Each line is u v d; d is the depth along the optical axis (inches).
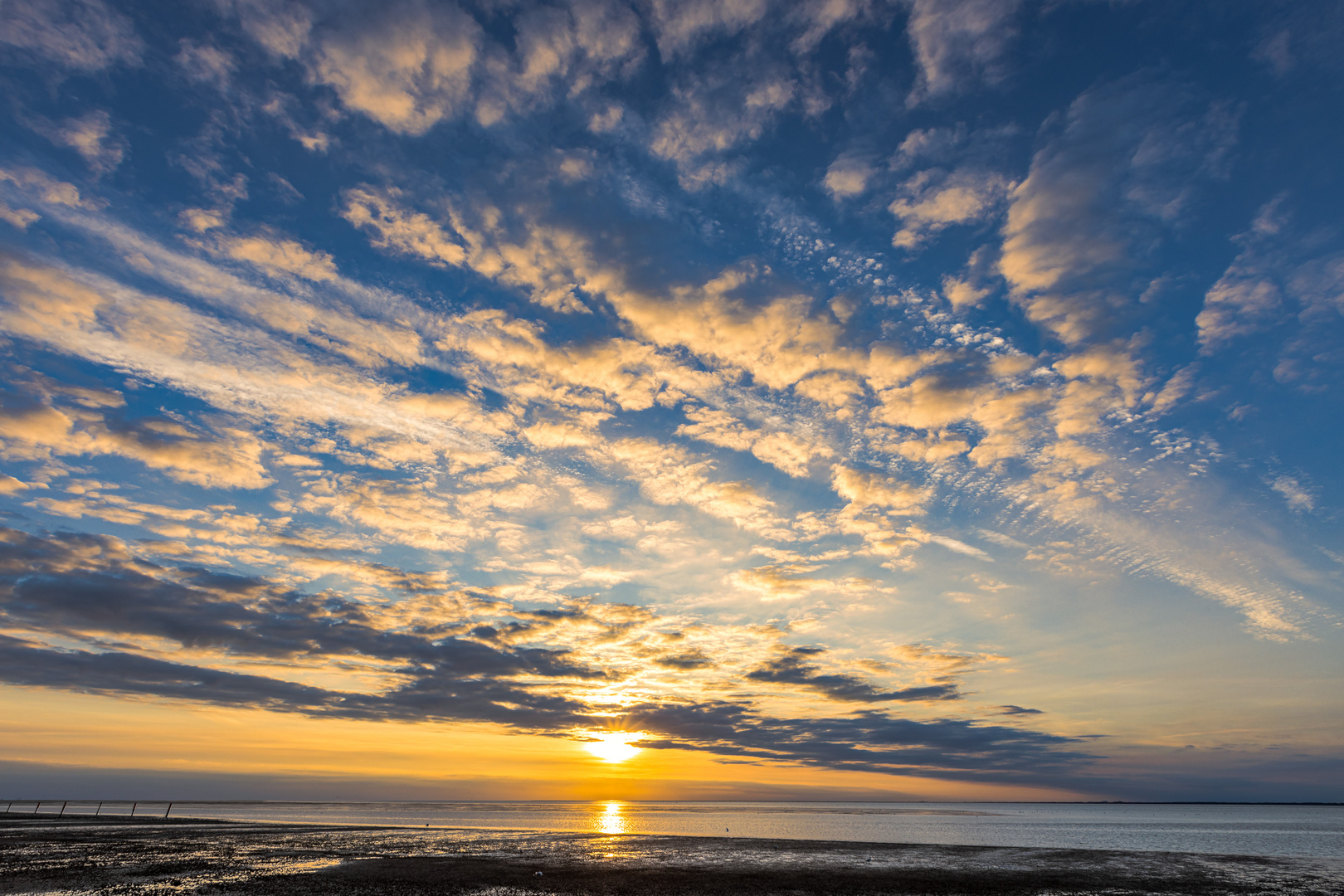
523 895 1424.7
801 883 1646.2
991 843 2903.5
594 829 3846.0
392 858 1959.9
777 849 2447.1
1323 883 1663.4
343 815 5846.5
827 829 4234.7
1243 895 1507.1
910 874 1797.5
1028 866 1956.2
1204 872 1840.6
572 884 1566.2
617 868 1846.7
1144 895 1509.6
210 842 2319.1
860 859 2126.0
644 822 5044.3
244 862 1802.4
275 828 3154.5
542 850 2290.8
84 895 1337.4
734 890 1542.8
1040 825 5019.7
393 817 5344.5
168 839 2409.0
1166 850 2546.8
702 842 2721.5
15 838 2346.2
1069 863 2038.6
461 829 3481.8
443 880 1574.8
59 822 3243.1
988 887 1605.6
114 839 2383.1
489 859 1990.7
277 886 1451.8
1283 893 1531.7
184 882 1486.2
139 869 1651.1
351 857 1959.9
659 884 1611.7
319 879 1549.0
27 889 1398.9
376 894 1392.7
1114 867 1939.0
